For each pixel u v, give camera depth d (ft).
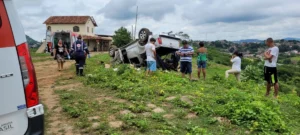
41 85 36.04
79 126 19.53
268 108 22.76
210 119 21.09
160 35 51.98
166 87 31.94
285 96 39.06
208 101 26.21
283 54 207.00
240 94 28.14
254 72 53.88
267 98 30.68
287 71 106.63
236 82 43.57
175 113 22.63
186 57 42.16
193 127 19.43
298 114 27.20
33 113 11.98
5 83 11.19
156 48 52.31
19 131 11.59
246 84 43.80
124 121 20.22
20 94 11.60
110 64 64.08
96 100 26.45
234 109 22.35
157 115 21.53
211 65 106.01
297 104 31.04
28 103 11.84
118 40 177.99
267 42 31.55
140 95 28.19
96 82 36.01
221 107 23.54
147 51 42.88
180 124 20.26
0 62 11.05
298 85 77.97
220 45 206.90
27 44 11.98
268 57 31.12
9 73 11.29
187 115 22.35
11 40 11.40
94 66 59.00
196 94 29.12
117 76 39.11
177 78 39.01
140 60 56.90
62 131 18.78
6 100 11.22
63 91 31.40
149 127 19.20
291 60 181.88
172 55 55.98
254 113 21.04
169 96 28.09
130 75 38.86
